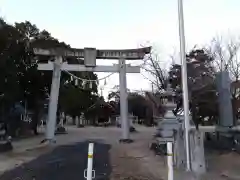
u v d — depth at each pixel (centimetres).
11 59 2472
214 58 3162
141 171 1142
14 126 3108
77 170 1184
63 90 4344
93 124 7725
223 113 2067
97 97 7700
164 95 1836
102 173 1109
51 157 1576
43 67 2561
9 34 2458
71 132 4184
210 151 1620
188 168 1083
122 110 2545
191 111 2542
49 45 2692
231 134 1880
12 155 1631
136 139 2778
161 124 1794
